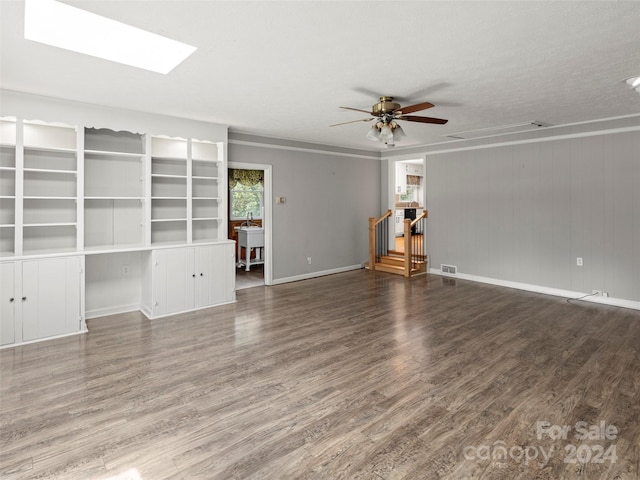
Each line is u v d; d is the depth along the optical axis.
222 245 5.43
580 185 5.61
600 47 2.87
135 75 3.43
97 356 3.64
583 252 5.64
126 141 4.98
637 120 5.06
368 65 3.20
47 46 2.81
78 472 2.07
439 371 3.29
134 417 2.61
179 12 2.31
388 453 2.23
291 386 3.05
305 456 2.21
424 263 7.71
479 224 6.86
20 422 2.55
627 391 2.92
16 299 3.91
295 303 5.52
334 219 7.68
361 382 3.10
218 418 2.60
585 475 2.04
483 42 2.77
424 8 2.28
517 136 6.27
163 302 4.91
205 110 4.70
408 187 12.37
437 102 4.37
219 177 5.60
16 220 3.96
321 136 6.58
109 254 4.97
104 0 2.16
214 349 3.81
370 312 5.05
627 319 4.71
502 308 5.21
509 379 3.13
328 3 2.22
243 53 2.94
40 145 4.38
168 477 2.04
